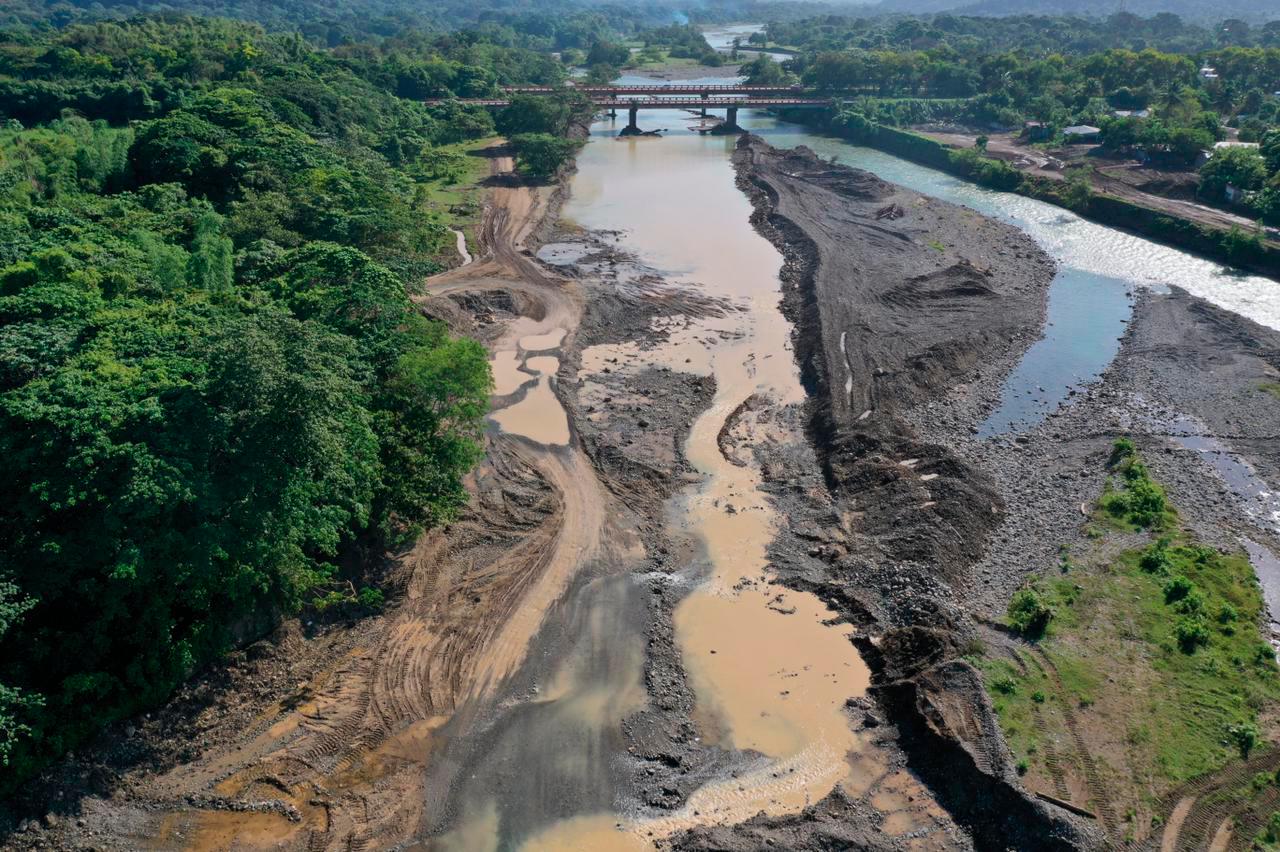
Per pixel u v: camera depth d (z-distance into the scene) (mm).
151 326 43750
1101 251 94312
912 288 80938
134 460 33500
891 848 31016
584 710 37844
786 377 67500
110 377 37625
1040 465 55031
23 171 76312
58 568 32625
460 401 48188
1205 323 74438
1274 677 36375
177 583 34562
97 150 85062
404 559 45688
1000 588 43406
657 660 40531
